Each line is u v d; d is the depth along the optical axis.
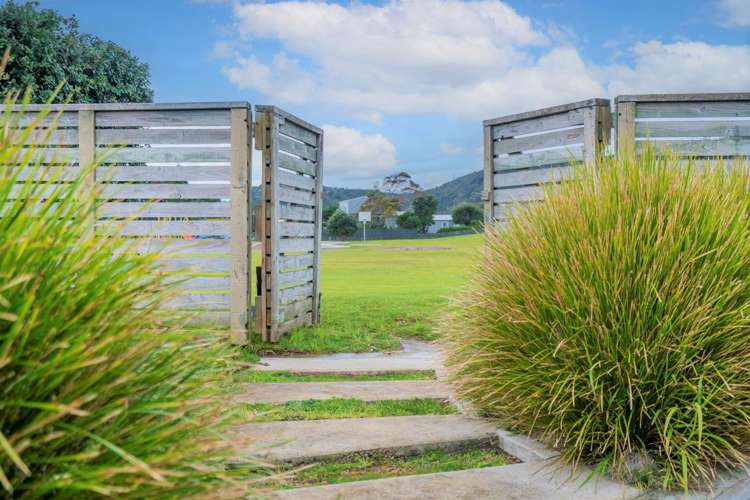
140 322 1.24
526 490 2.30
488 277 3.23
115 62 11.74
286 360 5.14
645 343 2.53
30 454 0.99
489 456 2.81
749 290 2.62
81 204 1.24
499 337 2.99
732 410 2.48
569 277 2.72
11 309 1.02
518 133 6.17
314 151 6.98
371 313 7.42
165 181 5.70
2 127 1.11
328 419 3.21
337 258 19.89
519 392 2.83
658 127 5.29
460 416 3.25
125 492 1.04
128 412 1.10
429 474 2.47
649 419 2.52
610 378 2.57
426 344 5.91
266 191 5.74
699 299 2.58
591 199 2.99
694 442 2.38
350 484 2.36
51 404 0.92
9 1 10.30
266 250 5.75
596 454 2.56
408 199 66.62
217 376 1.51
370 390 3.93
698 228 2.76
